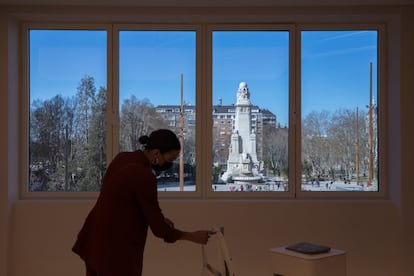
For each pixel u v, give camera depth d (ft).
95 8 12.71
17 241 12.75
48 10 12.65
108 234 7.63
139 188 7.59
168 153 8.03
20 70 13.32
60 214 12.78
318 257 7.75
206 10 12.76
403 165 12.59
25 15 12.78
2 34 12.57
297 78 13.41
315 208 12.81
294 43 13.39
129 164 7.93
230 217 12.80
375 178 13.44
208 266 8.15
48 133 13.46
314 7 12.73
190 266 12.78
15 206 12.76
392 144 13.12
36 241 12.76
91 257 7.80
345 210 12.82
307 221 12.80
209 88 13.43
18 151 13.23
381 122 13.39
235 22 13.39
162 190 13.42
